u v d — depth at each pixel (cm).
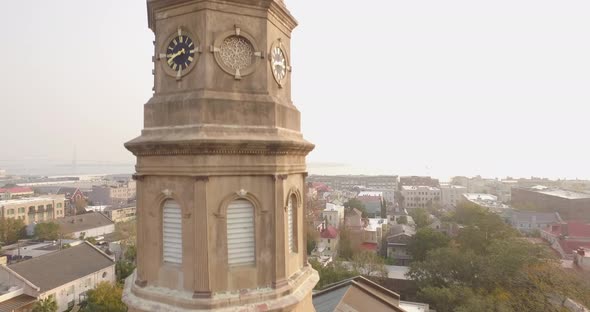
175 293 1287
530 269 5334
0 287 5697
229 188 1296
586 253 7075
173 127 1331
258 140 1292
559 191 16838
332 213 12875
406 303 4884
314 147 1611
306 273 1544
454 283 6044
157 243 1351
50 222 10594
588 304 4588
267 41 1410
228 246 1309
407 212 18388
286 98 1571
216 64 1334
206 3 1323
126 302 1338
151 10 1457
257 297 1284
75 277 6350
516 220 13162
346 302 2877
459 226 11281
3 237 10238
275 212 1346
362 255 7706
